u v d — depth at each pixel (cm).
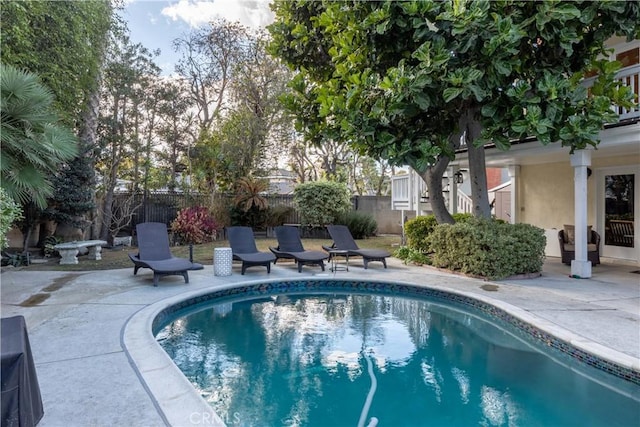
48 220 1034
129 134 1305
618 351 383
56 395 288
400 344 493
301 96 912
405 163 738
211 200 1425
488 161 1129
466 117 842
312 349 472
